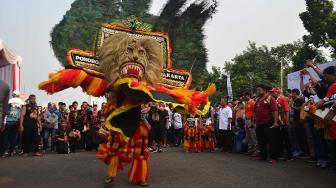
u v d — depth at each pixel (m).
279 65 47.41
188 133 11.88
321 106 6.20
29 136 10.79
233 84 41.62
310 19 33.25
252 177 6.22
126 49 5.82
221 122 11.84
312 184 5.57
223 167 7.52
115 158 5.67
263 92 8.65
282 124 8.71
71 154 11.49
